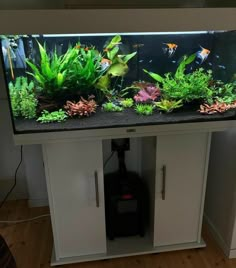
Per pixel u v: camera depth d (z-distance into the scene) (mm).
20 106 1312
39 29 1099
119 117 1427
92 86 1354
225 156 1768
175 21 1154
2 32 1089
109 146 2078
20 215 2215
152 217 1818
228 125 1506
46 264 1771
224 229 1834
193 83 1418
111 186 1847
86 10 1090
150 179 1779
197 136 1591
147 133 1470
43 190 2275
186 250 1872
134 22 1131
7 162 2256
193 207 1779
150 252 1815
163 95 1426
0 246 1124
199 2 1427
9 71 1234
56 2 1522
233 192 1700
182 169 1663
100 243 1773
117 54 1311
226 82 1431
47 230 2055
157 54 1335
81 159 1547
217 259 1802
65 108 1369
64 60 1271
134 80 1383
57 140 1419
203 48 1341
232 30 1224
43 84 1297
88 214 1685
